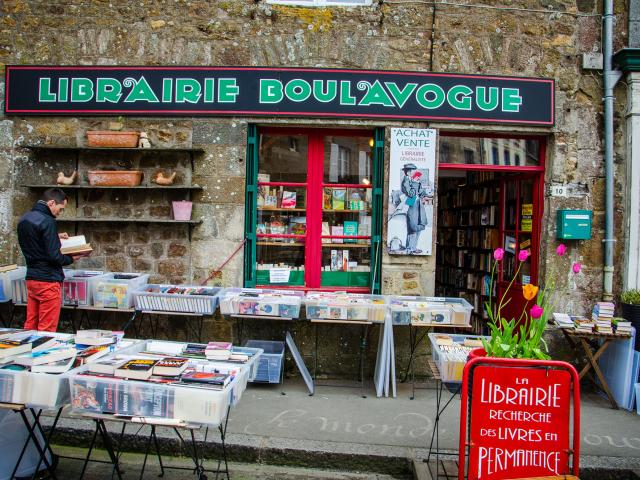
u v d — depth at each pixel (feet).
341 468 12.30
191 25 17.70
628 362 15.71
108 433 12.66
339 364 17.79
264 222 18.45
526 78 17.75
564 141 17.95
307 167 18.44
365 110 17.49
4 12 17.90
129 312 17.90
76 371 9.50
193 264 17.97
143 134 17.60
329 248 18.49
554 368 9.78
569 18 17.93
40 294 15.25
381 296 17.07
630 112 17.79
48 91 17.83
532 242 19.07
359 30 17.60
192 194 17.92
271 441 12.68
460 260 26.99
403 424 13.93
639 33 17.89
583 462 12.10
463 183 27.22
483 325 23.22
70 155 18.04
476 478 9.76
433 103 17.56
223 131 17.72
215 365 10.32
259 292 17.24
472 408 9.84
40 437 11.44
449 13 17.70
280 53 17.60
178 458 12.57
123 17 17.76
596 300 18.04
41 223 15.02
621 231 18.15
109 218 17.49
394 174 17.62
